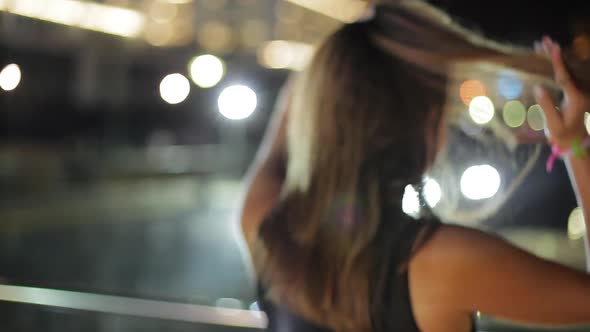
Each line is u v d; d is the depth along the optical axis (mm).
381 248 1203
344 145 1267
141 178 22078
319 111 1305
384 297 1191
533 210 11898
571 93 1235
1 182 16828
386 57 1299
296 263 1287
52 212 16781
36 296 2848
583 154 1238
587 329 2188
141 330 2729
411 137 1266
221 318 2629
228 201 23547
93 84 26703
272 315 1352
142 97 30297
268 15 13031
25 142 23781
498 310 1153
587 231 1237
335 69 1311
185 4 13594
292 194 1343
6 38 4328
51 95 25984
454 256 1154
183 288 11711
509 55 1253
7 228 14836
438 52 1269
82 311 2785
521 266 1133
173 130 33750
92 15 8172
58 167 19266
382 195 1232
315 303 1251
